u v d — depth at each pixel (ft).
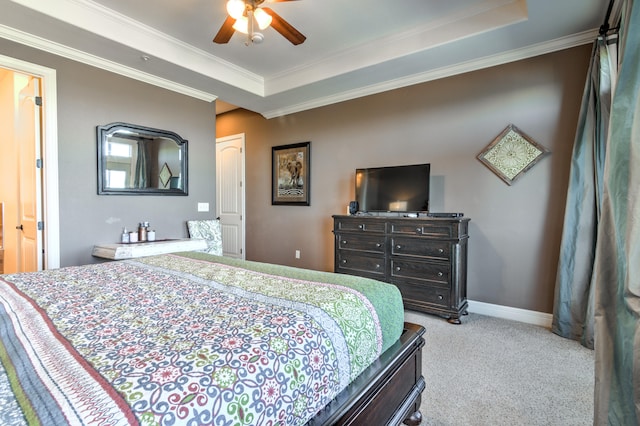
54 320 3.45
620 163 4.01
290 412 2.85
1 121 13.01
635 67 3.94
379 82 12.66
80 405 2.05
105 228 10.71
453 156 11.47
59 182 9.62
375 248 11.57
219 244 13.88
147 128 11.76
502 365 7.45
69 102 9.84
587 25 8.65
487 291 10.92
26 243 10.48
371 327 4.17
